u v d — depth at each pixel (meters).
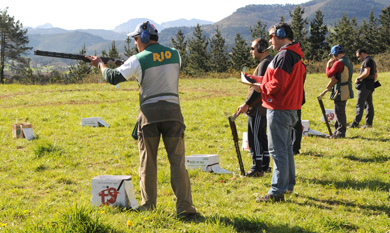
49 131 9.23
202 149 7.79
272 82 4.27
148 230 3.61
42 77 57.78
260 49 5.42
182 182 3.94
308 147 7.70
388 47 66.38
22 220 4.01
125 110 12.81
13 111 12.29
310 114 11.76
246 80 4.88
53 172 6.03
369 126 9.67
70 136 8.82
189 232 3.55
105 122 10.51
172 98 3.89
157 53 3.85
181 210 3.96
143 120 3.87
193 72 63.28
